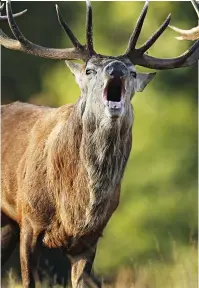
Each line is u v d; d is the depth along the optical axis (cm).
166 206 3638
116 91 1366
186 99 3769
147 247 3609
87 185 1433
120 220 3656
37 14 4128
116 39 3912
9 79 4028
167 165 3688
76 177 1445
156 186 3669
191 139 3728
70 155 1448
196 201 3638
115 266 3616
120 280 1894
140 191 3672
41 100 3994
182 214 3628
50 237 1501
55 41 4116
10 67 4034
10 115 1650
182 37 1605
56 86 3962
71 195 1458
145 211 3644
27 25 4128
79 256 1518
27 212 1508
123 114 1362
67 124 1458
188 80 3794
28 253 1505
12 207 1591
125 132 1386
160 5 3803
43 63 4044
